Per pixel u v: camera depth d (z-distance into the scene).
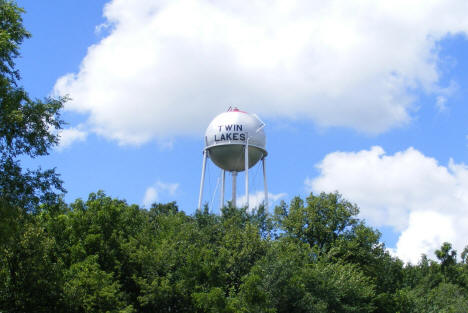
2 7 22.52
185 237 38.84
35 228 28.55
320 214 49.75
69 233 34.78
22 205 22.52
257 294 30.62
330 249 46.47
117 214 36.25
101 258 33.47
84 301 29.08
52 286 28.61
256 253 37.56
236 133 52.94
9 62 22.23
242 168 55.62
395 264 56.00
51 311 29.08
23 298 28.14
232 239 37.94
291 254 36.59
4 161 22.25
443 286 67.44
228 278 35.72
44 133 22.89
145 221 41.66
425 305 50.69
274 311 30.53
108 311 28.22
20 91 22.52
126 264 34.06
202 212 45.62
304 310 33.66
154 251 34.28
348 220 49.88
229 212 45.47
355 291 38.56
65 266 32.53
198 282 33.44
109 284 30.55
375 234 49.31
